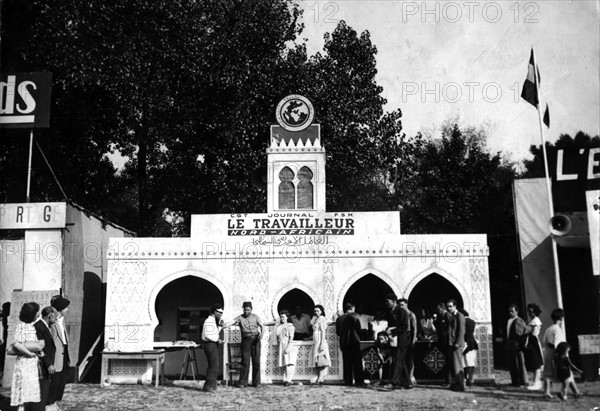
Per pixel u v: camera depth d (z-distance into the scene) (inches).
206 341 548.1
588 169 641.6
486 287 609.0
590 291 605.9
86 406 484.1
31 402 416.5
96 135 947.3
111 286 617.9
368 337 645.9
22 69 753.6
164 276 621.3
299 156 653.9
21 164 824.3
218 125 932.6
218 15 922.1
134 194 1065.5
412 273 615.8
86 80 822.5
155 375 599.2
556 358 522.3
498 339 651.5
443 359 596.7
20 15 741.3
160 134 941.2
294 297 721.0
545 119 701.3
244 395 527.5
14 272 619.8
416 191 840.9
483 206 794.2
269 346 604.7
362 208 862.5
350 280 617.6
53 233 605.9
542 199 631.8
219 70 912.3
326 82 888.9
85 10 788.0
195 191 977.5
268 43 929.5
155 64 897.5
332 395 523.2
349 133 872.3
